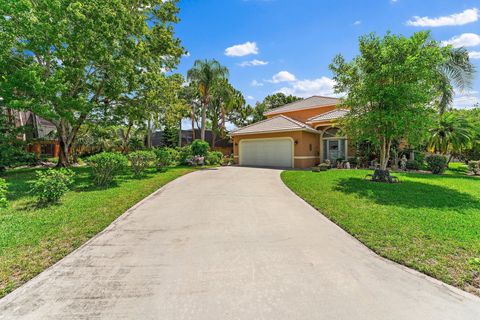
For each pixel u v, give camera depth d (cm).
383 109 966
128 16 1425
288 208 689
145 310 260
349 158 1911
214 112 3650
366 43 998
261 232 498
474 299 283
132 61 1466
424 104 959
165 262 370
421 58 891
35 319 247
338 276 331
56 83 1134
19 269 348
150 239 463
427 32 901
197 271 343
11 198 788
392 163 1689
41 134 2688
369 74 961
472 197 783
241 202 762
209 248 420
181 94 3391
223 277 327
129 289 300
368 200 748
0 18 1066
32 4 1177
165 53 1994
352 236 477
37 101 1128
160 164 1595
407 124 920
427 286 309
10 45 1138
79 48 1219
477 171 1456
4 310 262
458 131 1585
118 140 3111
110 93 1488
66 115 1216
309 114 2486
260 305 270
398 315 256
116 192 890
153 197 840
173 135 3941
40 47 1190
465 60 1455
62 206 689
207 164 2241
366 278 327
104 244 440
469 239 444
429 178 1202
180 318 248
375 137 1052
